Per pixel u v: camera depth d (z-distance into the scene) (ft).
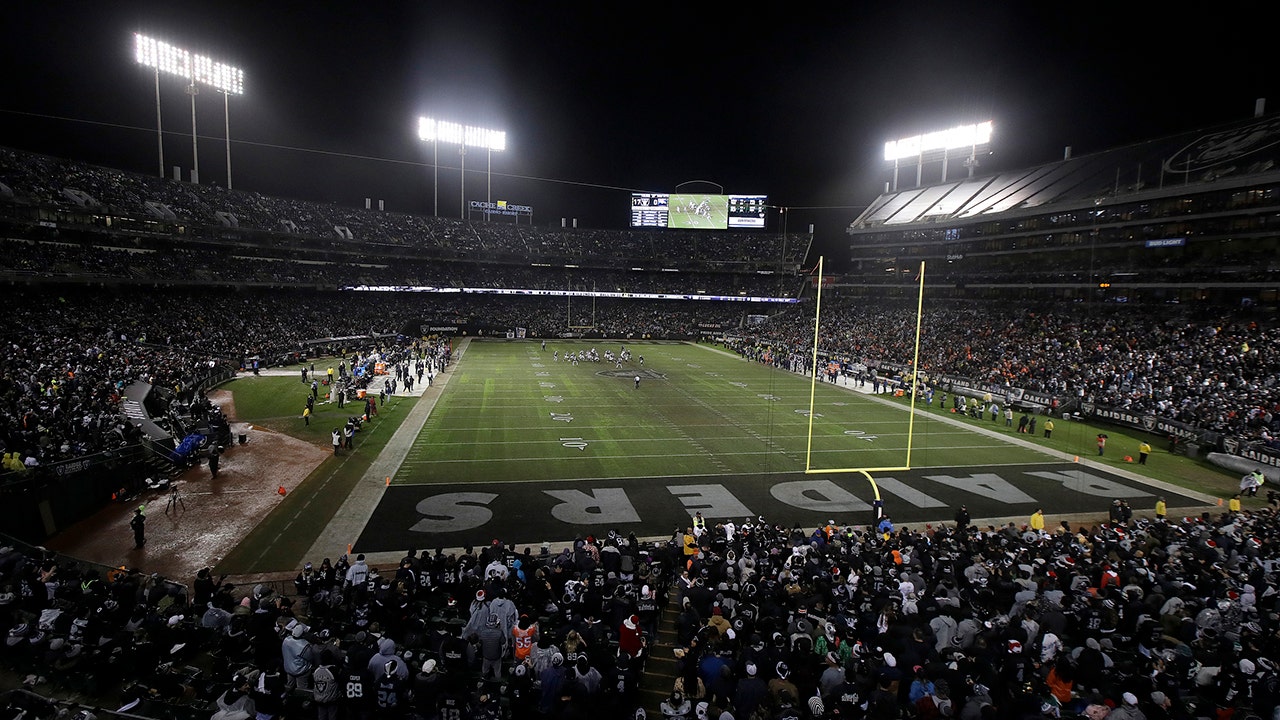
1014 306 162.61
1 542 38.50
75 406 68.69
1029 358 126.11
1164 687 24.00
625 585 34.37
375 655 23.67
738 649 26.76
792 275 270.05
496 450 79.15
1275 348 100.17
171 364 103.96
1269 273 114.93
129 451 60.90
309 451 77.20
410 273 232.94
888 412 107.96
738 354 191.31
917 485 69.97
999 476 73.67
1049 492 68.54
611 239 277.64
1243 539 44.29
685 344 222.69
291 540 51.93
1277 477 72.18
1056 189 167.84
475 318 230.48
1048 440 90.94
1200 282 125.29
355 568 35.88
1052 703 22.80
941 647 27.84
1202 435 84.17
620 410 104.22
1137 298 138.10
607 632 28.60
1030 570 37.11
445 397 111.75
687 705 21.85
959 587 36.42
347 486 65.21
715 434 89.71
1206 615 30.63
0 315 105.60
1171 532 47.60
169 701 24.54
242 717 21.49
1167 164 146.20
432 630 28.60
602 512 59.82
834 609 31.81
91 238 140.77
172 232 155.22
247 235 177.47
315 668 23.97
